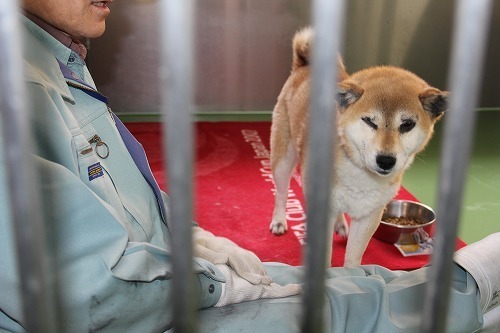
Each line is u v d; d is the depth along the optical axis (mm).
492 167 3812
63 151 1134
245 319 1272
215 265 1363
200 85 4996
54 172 1042
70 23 1321
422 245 2660
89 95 1381
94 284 1030
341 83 2086
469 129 546
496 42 5090
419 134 2088
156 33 4785
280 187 2793
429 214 2783
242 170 3678
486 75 5207
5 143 515
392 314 1372
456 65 532
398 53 5086
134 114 4980
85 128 1312
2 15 483
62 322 1001
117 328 1101
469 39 519
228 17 4809
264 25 4879
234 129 4590
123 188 1385
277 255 2619
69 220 1055
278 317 1290
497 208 3123
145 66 4879
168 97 517
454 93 540
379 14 4926
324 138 564
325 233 599
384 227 2666
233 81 5031
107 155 1342
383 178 2072
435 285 614
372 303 1367
